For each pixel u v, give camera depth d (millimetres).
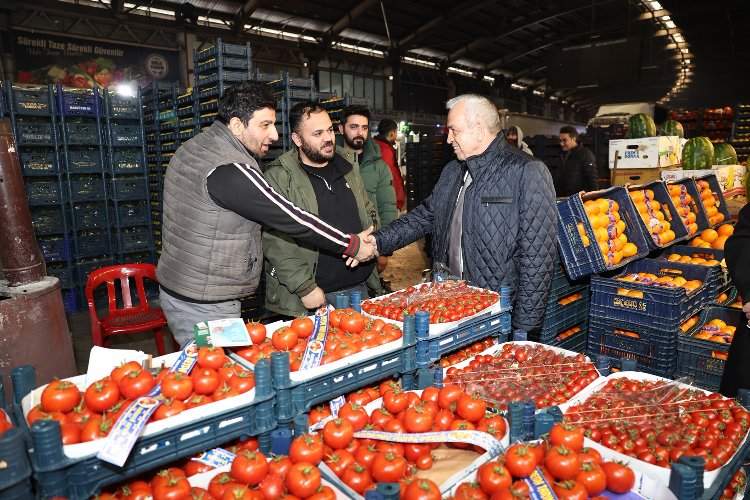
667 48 31812
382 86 24578
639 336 3230
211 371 1665
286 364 1704
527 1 22797
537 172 2736
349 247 2639
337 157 3209
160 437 1443
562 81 20031
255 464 1455
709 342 3012
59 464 1288
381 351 2002
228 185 2283
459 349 2648
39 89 5914
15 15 13008
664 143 5453
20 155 5871
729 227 4410
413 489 1392
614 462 1605
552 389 2188
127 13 14719
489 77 32469
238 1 16578
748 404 2053
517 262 2826
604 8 24562
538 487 1444
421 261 9477
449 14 21625
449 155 10359
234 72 4848
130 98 6500
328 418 1901
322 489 1463
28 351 2996
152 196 7117
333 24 20000
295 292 2873
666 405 2037
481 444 1607
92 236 6523
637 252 3641
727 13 26078
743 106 8031
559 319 3494
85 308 6508
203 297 2461
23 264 3100
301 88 5141
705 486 1641
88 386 1633
